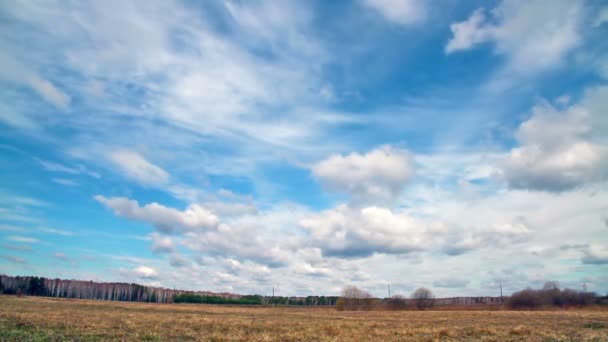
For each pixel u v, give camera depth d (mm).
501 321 49625
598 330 34531
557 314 71312
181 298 189625
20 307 52750
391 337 29359
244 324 37594
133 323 34344
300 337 28391
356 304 125125
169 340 24828
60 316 38438
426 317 62688
